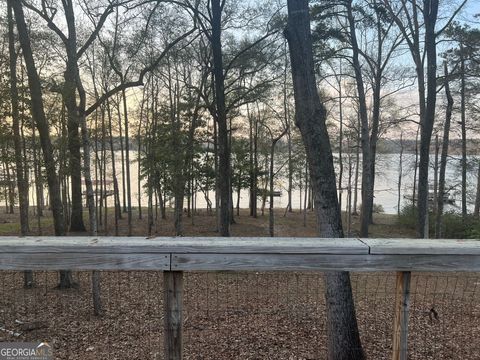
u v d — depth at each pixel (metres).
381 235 25.14
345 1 13.66
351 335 4.36
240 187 30.56
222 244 2.22
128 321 6.08
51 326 6.08
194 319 5.68
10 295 7.59
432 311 4.12
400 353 2.31
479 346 4.71
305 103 4.54
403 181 53.34
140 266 2.20
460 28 16.52
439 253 2.22
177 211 18.44
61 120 10.10
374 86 23.06
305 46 4.53
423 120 17.36
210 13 15.60
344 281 4.38
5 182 13.55
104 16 10.13
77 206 21.39
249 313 5.90
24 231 9.89
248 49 16.62
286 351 4.88
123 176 32.69
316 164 4.54
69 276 8.70
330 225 4.50
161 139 19.03
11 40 9.53
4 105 9.03
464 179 23.36
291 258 2.21
